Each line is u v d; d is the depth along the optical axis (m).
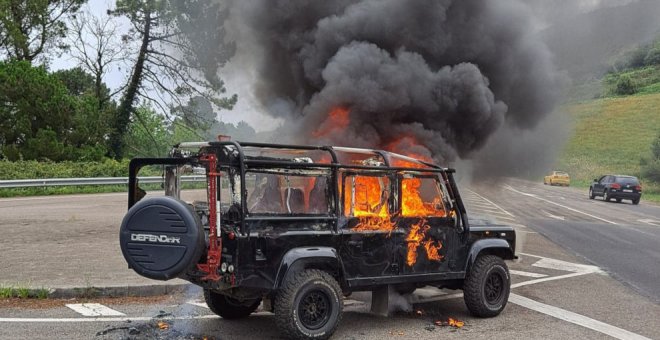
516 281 9.90
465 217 7.17
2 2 35.97
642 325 7.04
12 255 10.34
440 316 7.29
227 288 5.63
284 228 5.84
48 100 29.81
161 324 6.55
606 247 14.88
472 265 7.23
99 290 7.88
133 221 5.63
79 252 10.72
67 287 7.81
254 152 6.15
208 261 5.54
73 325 6.42
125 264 9.59
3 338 5.86
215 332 6.30
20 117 28.72
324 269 6.20
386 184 6.59
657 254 13.80
